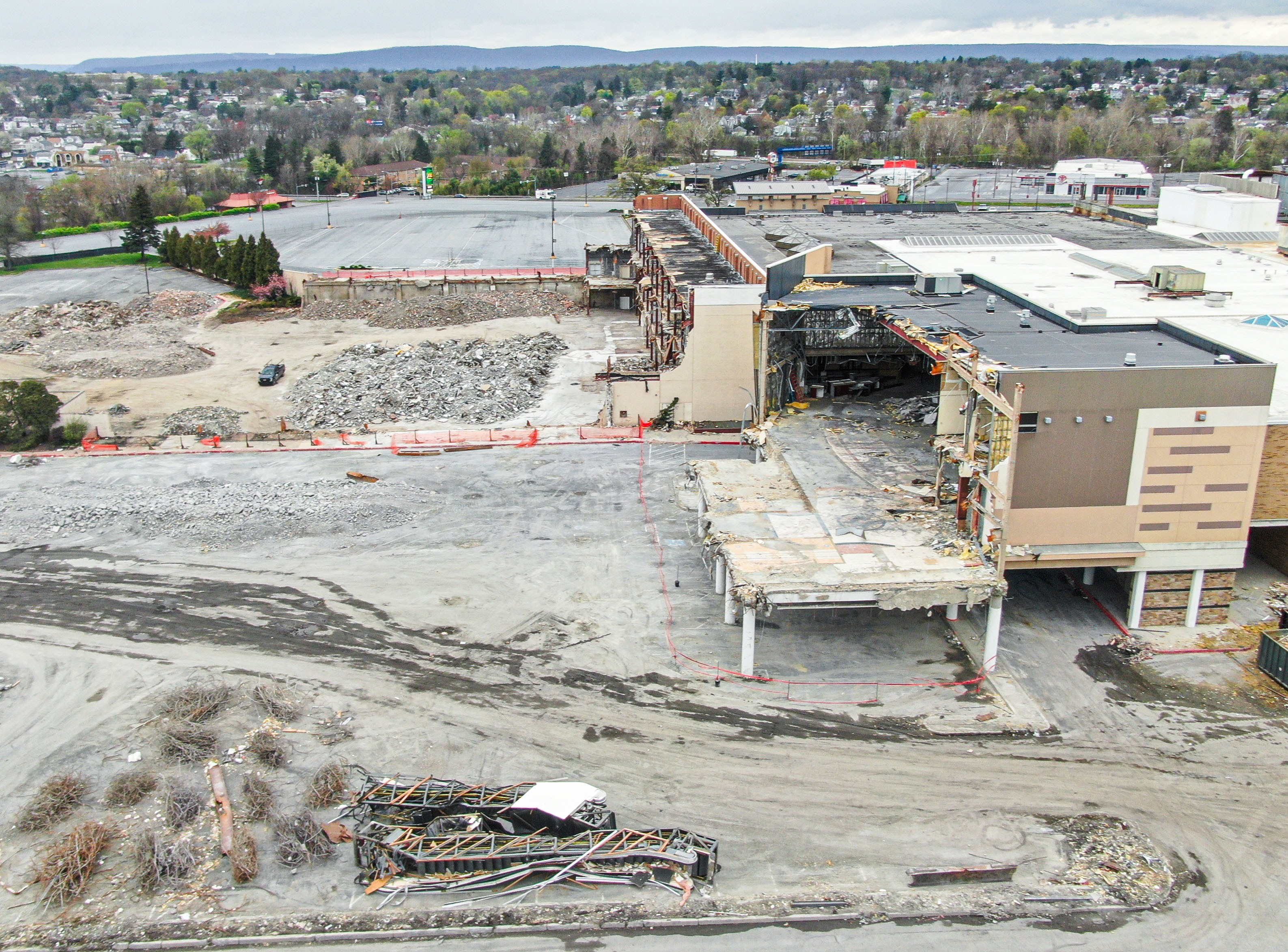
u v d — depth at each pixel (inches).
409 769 1422.2
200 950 1127.6
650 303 3521.2
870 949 1117.7
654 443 2704.2
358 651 1721.2
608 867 1227.2
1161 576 1737.2
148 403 3132.4
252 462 2586.1
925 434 2202.3
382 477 2475.4
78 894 1200.2
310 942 1136.2
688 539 2132.1
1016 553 1673.2
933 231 3516.2
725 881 1219.2
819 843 1280.8
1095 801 1354.6
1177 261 2871.6
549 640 1752.0
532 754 1455.5
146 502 2310.5
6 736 1491.1
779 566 1611.7
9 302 4483.3
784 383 2397.9
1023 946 1120.8
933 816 1327.5
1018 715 1535.4
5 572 1998.0
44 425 2755.9
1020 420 1614.2
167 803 1346.0
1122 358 1774.1
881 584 1547.7
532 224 6328.7
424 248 5551.2
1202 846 1274.6
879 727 1512.1
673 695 1593.3
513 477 2475.4
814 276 2519.7
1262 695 1588.3
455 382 3191.4
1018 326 2058.3
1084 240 3307.1
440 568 2005.4
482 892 1211.2
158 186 7751.0
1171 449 1644.9
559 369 3442.4
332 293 4421.8
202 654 1710.1
